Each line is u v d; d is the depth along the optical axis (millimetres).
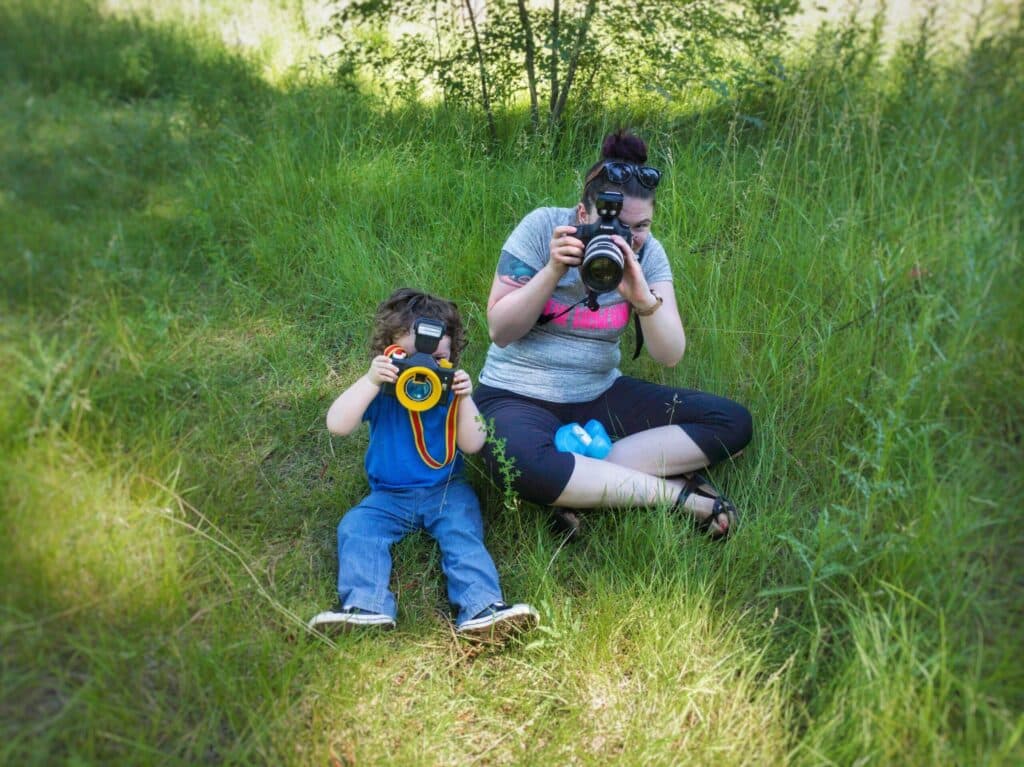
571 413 2801
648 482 2592
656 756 2002
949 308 2768
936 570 2211
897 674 1946
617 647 2322
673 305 2764
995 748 1825
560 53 4309
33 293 2703
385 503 2547
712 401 2738
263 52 5480
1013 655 2014
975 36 3910
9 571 1970
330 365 3312
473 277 3602
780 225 3549
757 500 2709
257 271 3688
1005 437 2576
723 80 4414
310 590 2412
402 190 4023
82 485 2242
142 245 3465
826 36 4430
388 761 1960
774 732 2049
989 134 3650
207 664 2037
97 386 2584
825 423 2912
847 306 3137
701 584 2352
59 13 4148
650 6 4430
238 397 3031
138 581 2170
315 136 4441
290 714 2041
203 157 4223
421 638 2355
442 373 2438
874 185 3602
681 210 3707
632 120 4352
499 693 2209
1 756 1707
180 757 1885
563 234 2471
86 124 3713
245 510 2609
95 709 1854
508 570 2568
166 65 4723
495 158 4266
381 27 4867
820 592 2348
